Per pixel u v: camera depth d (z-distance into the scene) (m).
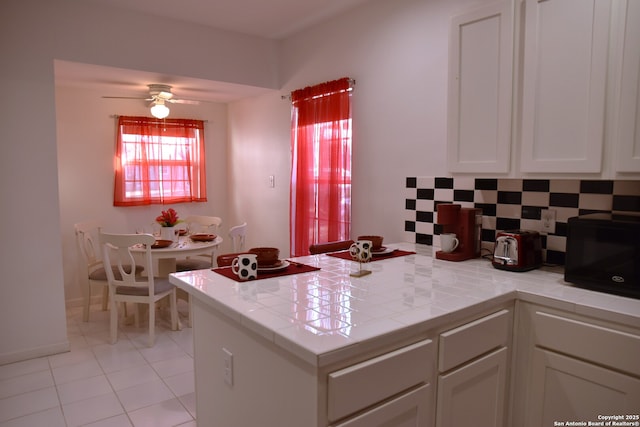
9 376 2.73
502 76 1.96
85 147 4.20
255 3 3.12
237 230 3.90
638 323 1.39
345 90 3.24
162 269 3.86
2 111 2.76
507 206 2.31
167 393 2.56
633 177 1.60
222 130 5.13
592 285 1.69
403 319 1.33
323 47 3.51
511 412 1.75
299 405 1.19
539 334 1.65
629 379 1.42
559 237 2.12
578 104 1.72
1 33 2.73
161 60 3.41
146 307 3.92
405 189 2.86
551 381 1.63
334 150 3.35
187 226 4.34
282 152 4.15
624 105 1.59
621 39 1.59
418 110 2.74
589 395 1.53
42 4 2.87
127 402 2.46
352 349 1.13
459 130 2.17
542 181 2.16
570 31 1.73
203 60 3.62
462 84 2.14
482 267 2.10
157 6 3.18
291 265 2.09
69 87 4.05
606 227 1.64
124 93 4.34
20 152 2.84
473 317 1.53
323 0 3.04
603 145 1.66
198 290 1.65
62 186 4.10
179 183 4.79
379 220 3.06
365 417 1.19
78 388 2.60
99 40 3.12
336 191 3.35
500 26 1.96
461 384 1.48
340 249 2.59
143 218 4.59
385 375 1.23
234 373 1.52
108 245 3.31
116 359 3.01
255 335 1.38
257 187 4.61
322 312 1.39
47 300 3.01
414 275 1.93
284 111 4.08
